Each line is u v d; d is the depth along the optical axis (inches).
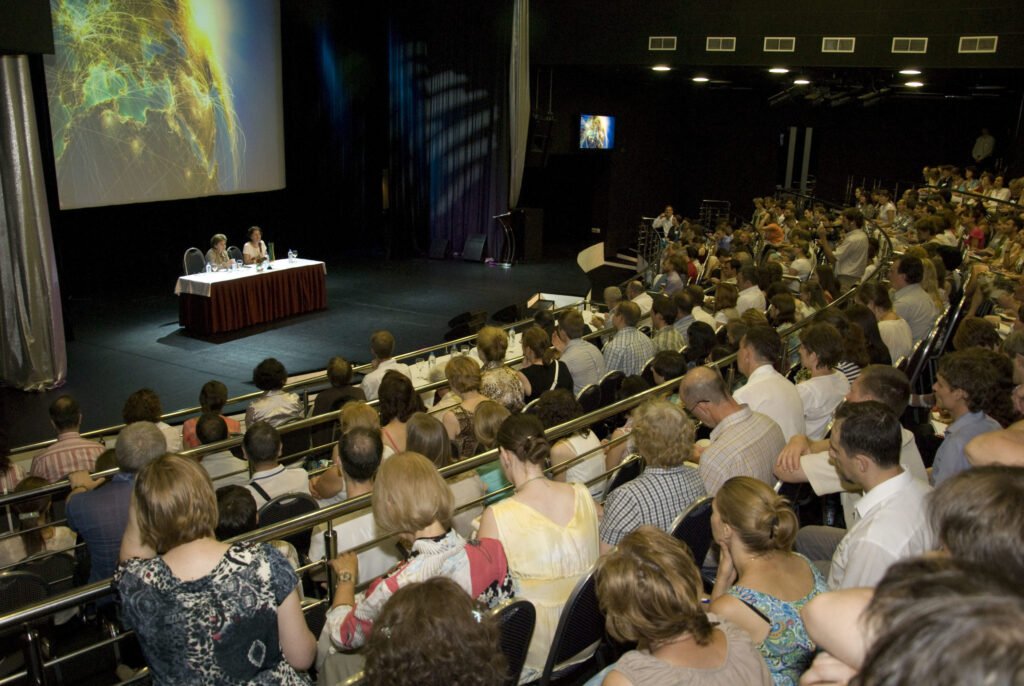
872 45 514.3
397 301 540.1
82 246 544.1
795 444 120.6
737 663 63.5
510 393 172.1
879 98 650.8
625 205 837.8
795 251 403.2
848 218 397.4
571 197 835.4
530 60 629.9
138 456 129.8
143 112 458.3
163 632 68.3
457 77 681.0
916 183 808.9
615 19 582.6
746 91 888.3
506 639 83.4
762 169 900.6
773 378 137.4
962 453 106.0
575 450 141.2
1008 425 111.0
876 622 34.9
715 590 94.0
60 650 131.6
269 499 141.1
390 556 121.4
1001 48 483.8
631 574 63.9
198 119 495.2
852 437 86.6
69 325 424.5
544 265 692.1
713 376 120.6
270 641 71.4
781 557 80.6
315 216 711.1
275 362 218.2
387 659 59.1
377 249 751.1
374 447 117.9
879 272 294.5
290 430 167.8
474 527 116.6
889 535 82.9
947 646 28.5
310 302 501.0
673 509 106.8
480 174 689.6
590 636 97.3
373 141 740.0
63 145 417.7
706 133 919.0
